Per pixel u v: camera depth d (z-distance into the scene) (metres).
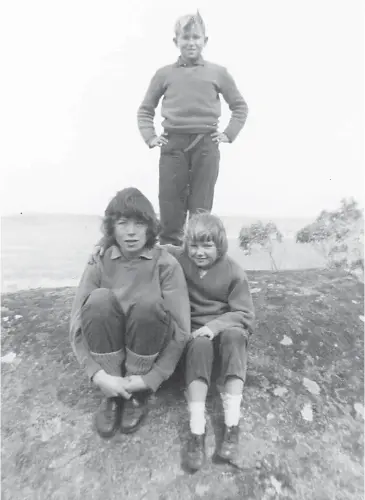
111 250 1.59
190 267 1.64
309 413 1.65
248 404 1.65
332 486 1.42
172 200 2.18
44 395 1.71
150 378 1.48
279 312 2.13
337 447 1.55
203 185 2.15
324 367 1.85
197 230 1.56
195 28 2.04
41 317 2.16
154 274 1.55
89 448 1.49
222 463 1.43
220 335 1.51
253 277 2.57
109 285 1.55
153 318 1.42
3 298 2.40
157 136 2.17
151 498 1.35
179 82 2.09
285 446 1.52
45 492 1.39
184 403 1.60
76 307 1.55
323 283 2.48
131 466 1.43
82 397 1.68
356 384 1.80
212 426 1.51
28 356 1.90
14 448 1.52
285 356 1.88
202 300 1.63
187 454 1.42
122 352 1.50
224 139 2.13
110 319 1.43
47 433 1.56
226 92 2.16
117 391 1.46
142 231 1.53
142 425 1.53
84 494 1.38
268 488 1.39
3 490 1.41
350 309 2.20
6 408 1.66
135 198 1.54
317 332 2.01
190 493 1.36
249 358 1.85
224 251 1.62
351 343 1.99
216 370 1.59
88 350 1.52
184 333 1.51
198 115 2.08
